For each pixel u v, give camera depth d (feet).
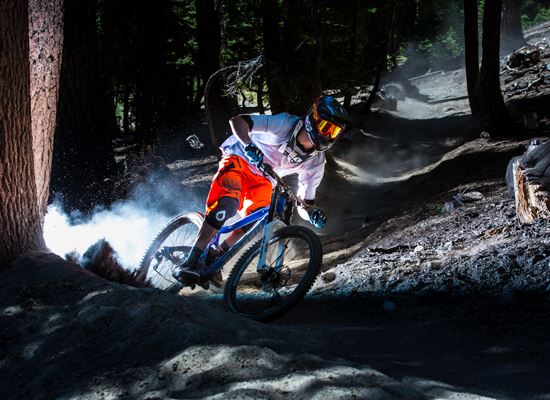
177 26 71.77
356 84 64.69
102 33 74.33
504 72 79.71
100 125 40.93
